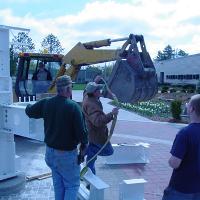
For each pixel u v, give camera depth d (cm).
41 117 432
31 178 631
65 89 410
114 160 775
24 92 1254
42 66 1271
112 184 637
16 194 560
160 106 1962
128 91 701
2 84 558
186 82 5375
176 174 338
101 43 1050
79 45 1102
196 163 328
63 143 403
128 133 1191
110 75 720
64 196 417
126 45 762
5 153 580
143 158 795
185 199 332
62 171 410
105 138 535
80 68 1148
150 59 771
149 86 745
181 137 329
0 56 559
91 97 520
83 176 512
